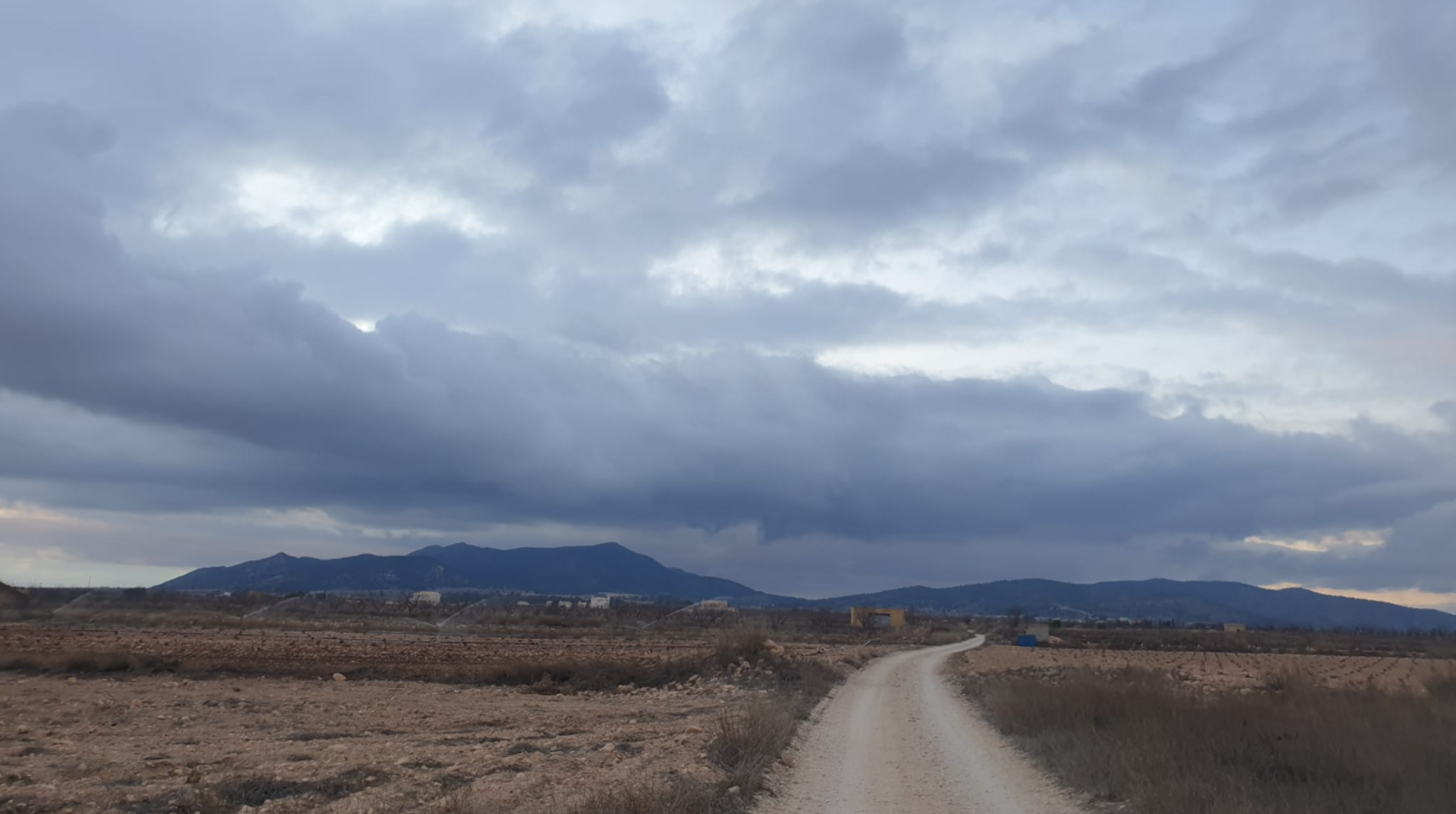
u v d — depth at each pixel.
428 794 17.75
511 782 18.72
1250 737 22.78
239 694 39.38
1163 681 38.81
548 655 64.56
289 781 18.30
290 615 129.00
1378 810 16.77
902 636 139.38
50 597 142.00
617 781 18.52
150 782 18.27
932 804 18.06
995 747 26.17
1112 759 19.95
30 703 33.50
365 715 33.03
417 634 96.75
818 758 23.83
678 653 70.00
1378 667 82.69
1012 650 104.00
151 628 87.81
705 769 20.33
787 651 66.62
